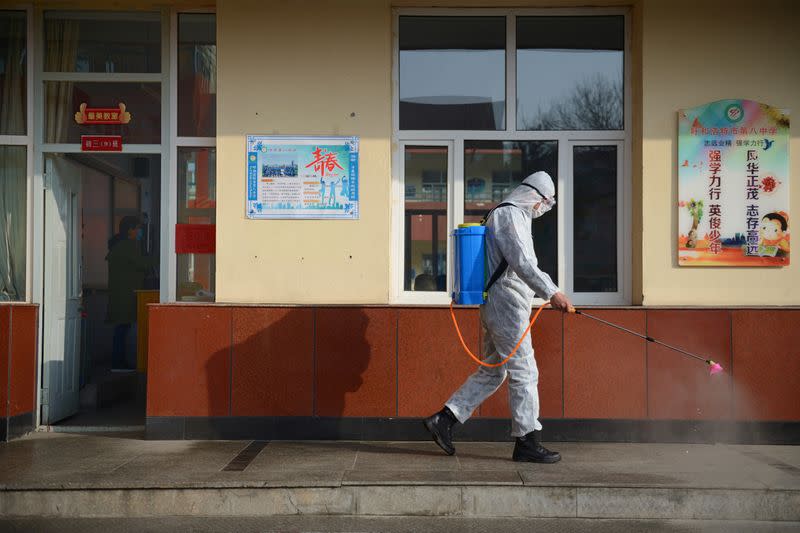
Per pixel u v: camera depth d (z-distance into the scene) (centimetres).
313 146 597
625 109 616
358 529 430
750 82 592
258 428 581
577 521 447
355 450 546
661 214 591
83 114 641
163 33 633
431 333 580
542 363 577
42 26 639
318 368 581
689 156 589
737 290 589
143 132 640
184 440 580
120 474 476
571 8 617
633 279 609
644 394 577
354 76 598
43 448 556
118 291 852
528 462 509
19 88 640
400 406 579
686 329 577
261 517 452
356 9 598
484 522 444
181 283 631
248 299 595
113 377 791
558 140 619
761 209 589
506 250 500
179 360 583
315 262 596
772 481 462
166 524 438
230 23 599
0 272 638
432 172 620
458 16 620
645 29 592
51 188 643
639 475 475
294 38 599
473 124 621
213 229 630
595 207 619
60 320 661
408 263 618
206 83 635
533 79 622
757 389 576
